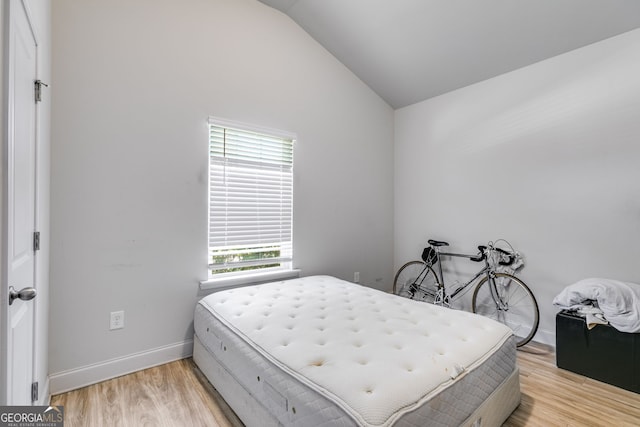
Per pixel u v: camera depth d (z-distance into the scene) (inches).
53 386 70.6
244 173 103.6
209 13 95.3
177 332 89.5
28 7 43.2
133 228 82.1
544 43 98.7
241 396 60.9
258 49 106.4
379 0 101.9
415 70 126.9
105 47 77.9
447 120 134.6
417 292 144.8
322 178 126.2
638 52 85.7
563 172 100.3
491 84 119.0
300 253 119.3
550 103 102.9
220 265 98.1
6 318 33.1
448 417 45.6
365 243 143.9
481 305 123.0
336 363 49.4
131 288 81.9
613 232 90.4
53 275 70.9
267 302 80.7
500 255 113.6
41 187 57.7
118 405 67.0
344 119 134.1
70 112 73.1
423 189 144.9
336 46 125.0
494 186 118.4
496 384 58.0
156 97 85.6
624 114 88.3
